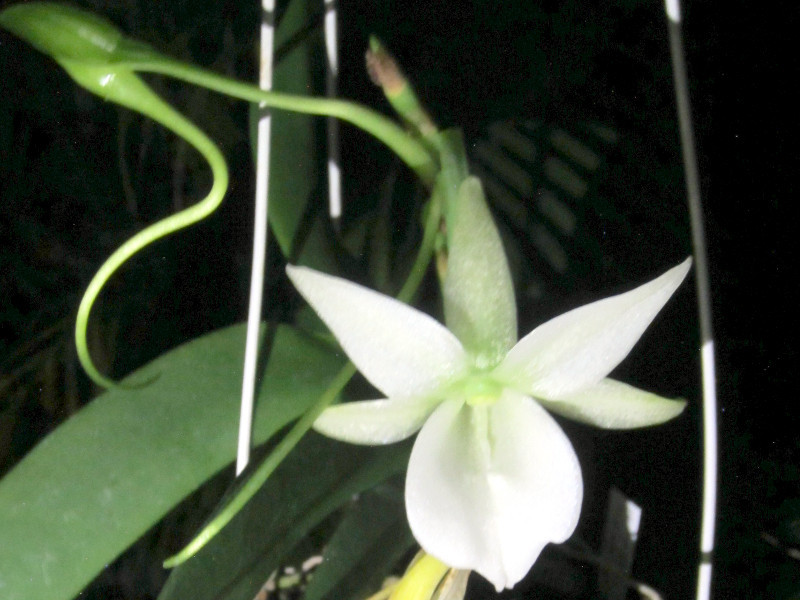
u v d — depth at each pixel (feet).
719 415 1.29
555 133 1.38
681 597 1.31
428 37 1.44
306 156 1.06
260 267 0.90
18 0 1.36
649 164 1.30
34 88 1.61
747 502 1.27
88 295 0.87
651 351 1.35
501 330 0.84
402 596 0.94
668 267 1.31
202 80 0.84
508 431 0.86
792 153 1.19
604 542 1.32
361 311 0.77
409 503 0.80
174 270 1.59
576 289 1.35
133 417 0.89
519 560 0.83
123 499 0.85
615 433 1.39
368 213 1.25
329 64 1.06
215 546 0.90
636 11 1.29
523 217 1.39
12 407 1.51
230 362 0.95
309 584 1.05
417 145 0.91
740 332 1.27
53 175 1.65
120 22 1.54
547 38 1.37
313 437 0.97
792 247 1.21
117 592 1.43
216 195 0.87
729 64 1.23
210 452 0.89
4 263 1.64
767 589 1.23
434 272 1.22
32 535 0.83
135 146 1.60
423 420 0.86
